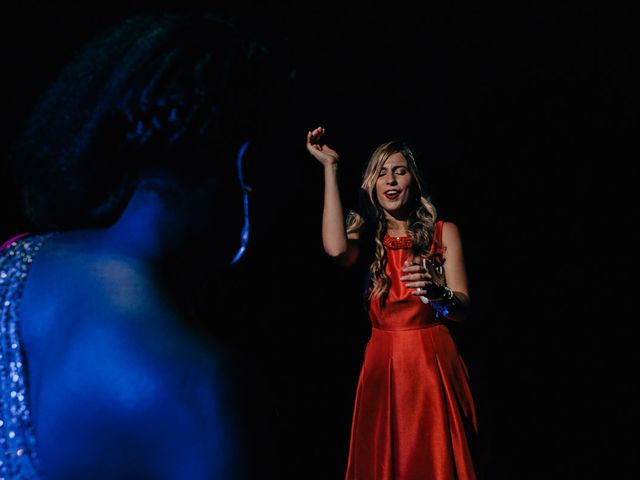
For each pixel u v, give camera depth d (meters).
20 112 8.00
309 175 10.54
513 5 11.13
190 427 0.69
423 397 4.42
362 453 4.60
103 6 8.45
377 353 4.66
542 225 11.77
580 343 9.02
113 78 0.79
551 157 11.82
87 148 0.80
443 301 4.23
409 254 4.73
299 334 9.24
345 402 7.57
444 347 4.55
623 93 11.47
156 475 0.68
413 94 11.30
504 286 10.81
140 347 0.72
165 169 0.78
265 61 0.80
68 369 0.72
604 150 11.78
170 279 0.80
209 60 0.77
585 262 11.11
